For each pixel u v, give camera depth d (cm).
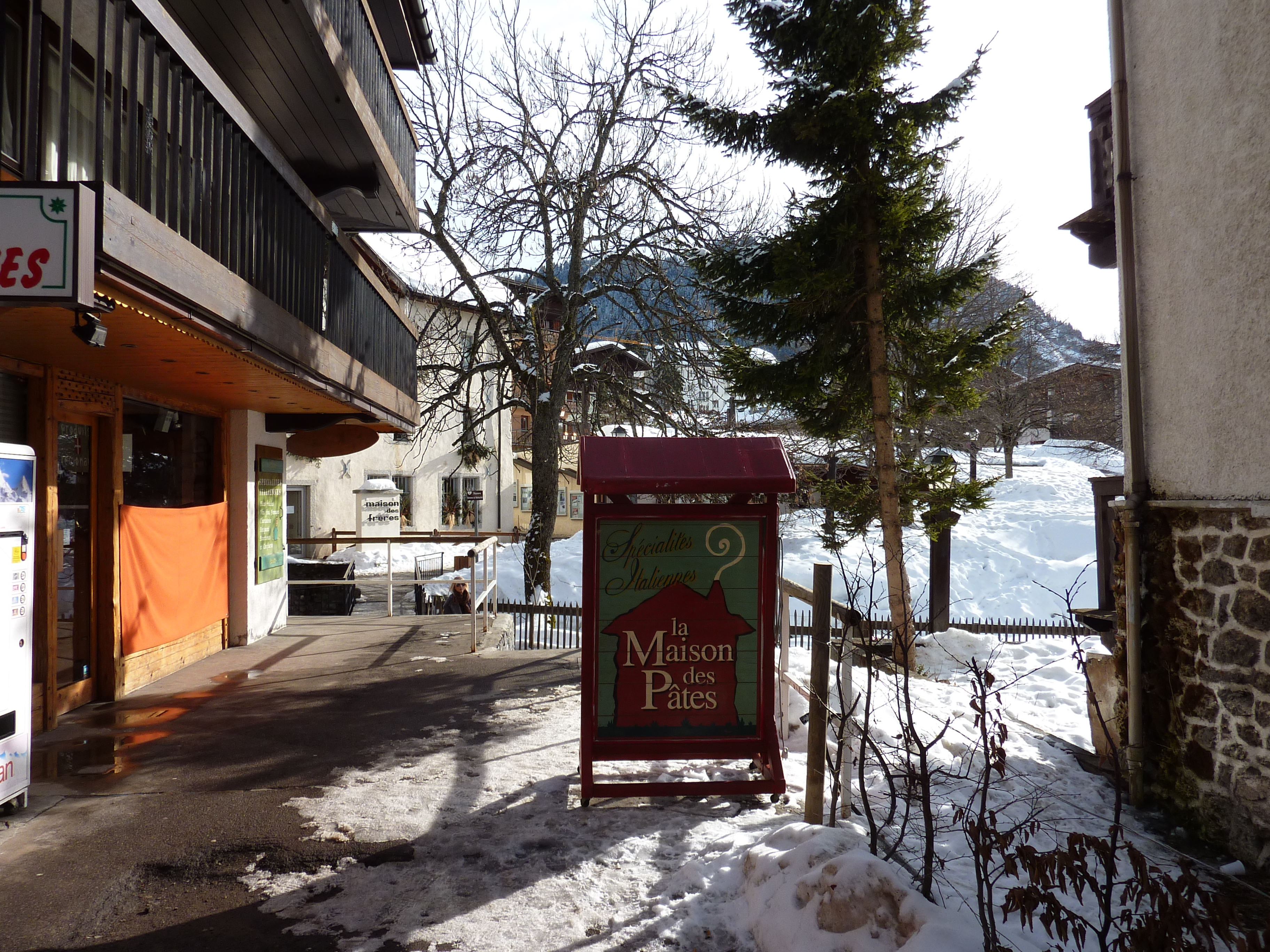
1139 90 479
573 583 1961
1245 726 400
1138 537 471
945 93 877
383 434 1345
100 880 363
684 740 450
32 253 333
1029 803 448
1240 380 407
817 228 907
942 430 2719
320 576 1488
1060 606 1892
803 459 1551
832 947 281
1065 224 645
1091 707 534
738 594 455
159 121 435
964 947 258
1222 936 204
